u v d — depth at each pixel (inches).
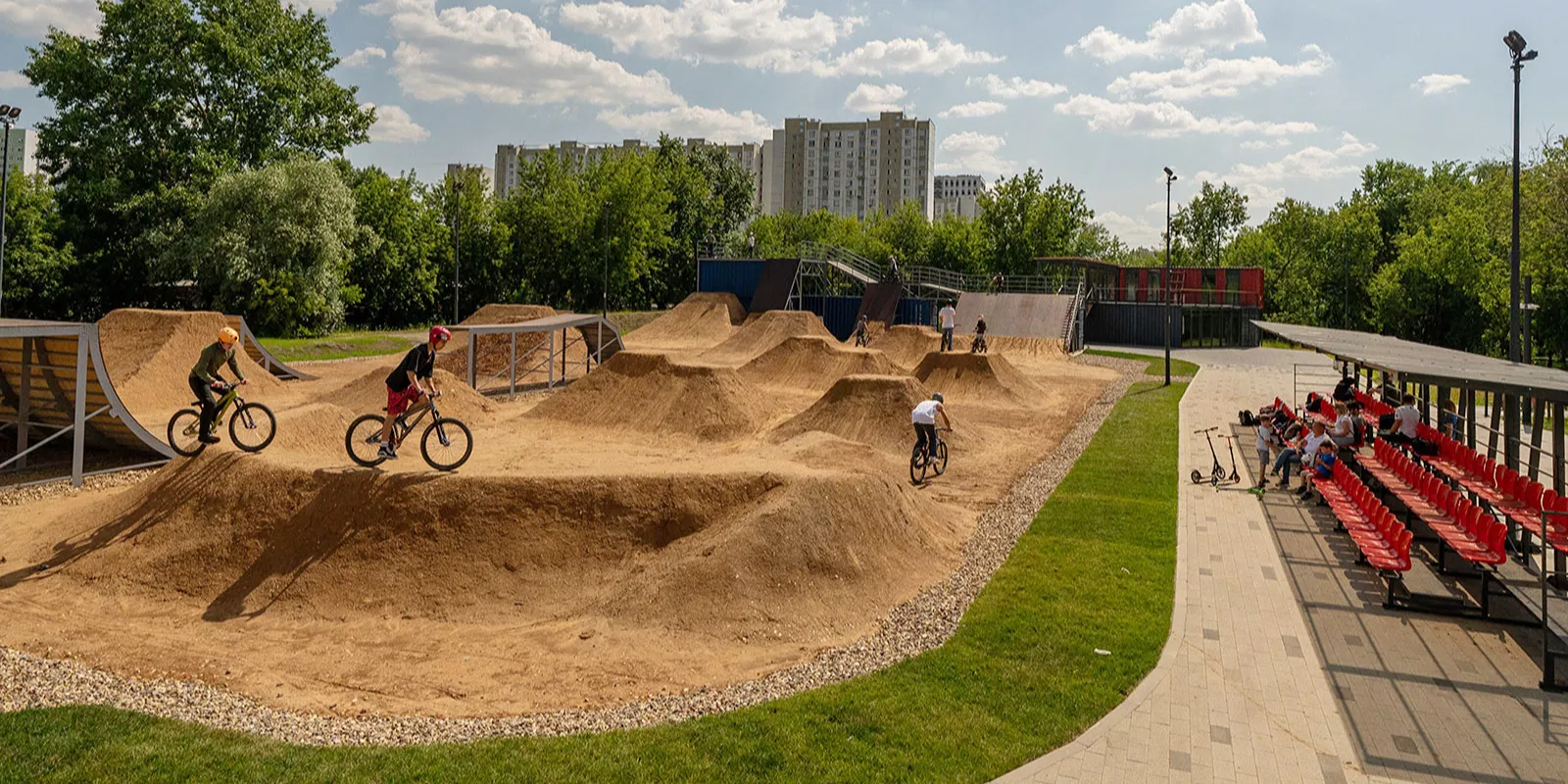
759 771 305.3
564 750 319.0
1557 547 467.5
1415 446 723.4
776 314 2124.8
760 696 375.9
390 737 336.5
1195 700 371.2
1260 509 695.1
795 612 471.8
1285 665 406.3
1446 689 384.5
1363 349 896.3
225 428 756.0
